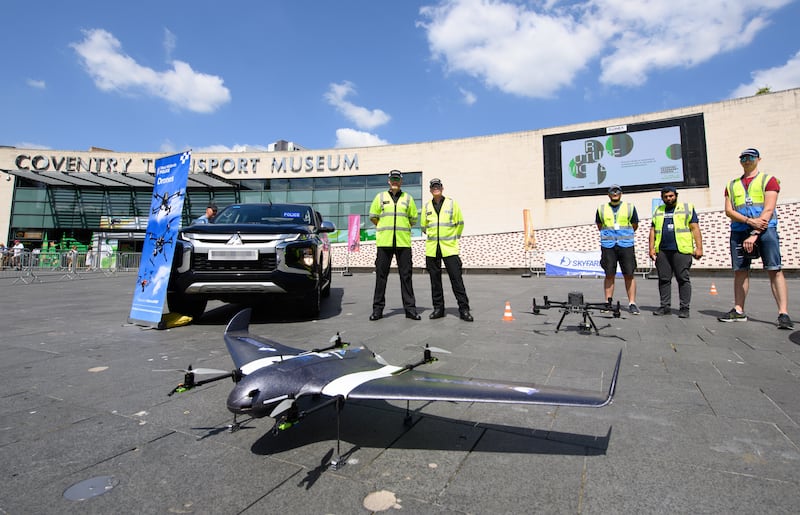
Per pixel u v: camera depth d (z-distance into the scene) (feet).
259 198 84.53
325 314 18.93
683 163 63.87
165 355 11.34
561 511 4.43
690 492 4.76
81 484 4.95
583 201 69.51
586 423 6.73
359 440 6.15
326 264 21.88
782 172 58.90
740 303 16.15
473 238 65.98
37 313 19.71
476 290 31.68
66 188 84.38
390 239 17.02
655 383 8.70
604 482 4.99
